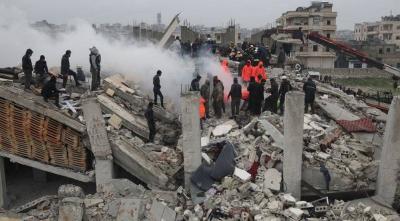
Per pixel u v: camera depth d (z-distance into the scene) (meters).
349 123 17.52
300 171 13.55
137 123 17.89
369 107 22.05
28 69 16.98
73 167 16.38
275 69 26.83
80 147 16.25
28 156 16.48
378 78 67.19
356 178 14.34
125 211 12.38
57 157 16.39
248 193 13.37
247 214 12.34
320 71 68.06
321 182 14.23
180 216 12.84
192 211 13.08
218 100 18.48
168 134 17.98
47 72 18.83
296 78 25.06
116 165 16.22
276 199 13.14
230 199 13.16
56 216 12.92
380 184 13.91
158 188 14.88
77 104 17.77
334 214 12.89
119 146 15.35
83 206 12.33
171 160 15.83
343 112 18.88
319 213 12.89
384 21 107.56
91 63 19.86
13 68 20.62
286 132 13.33
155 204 12.95
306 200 14.30
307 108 18.83
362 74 67.81
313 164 14.47
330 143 15.90
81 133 16.09
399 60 78.75
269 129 15.45
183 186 14.87
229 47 32.69
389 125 13.44
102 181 15.50
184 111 13.64
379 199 13.81
